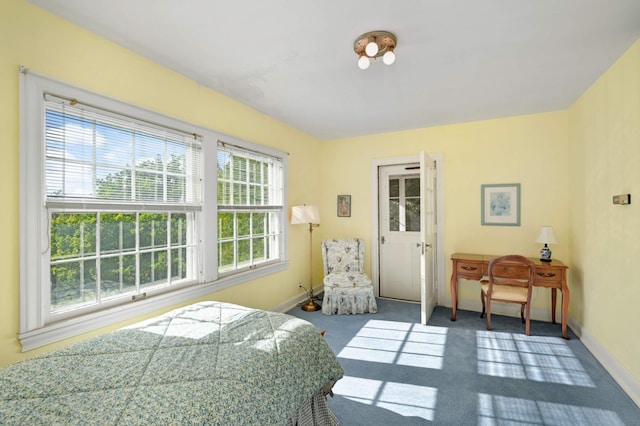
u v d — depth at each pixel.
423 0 1.64
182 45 2.10
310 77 2.60
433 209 3.99
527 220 3.64
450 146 4.04
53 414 0.97
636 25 1.86
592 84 2.74
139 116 2.20
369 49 1.93
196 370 1.24
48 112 1.75
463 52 2.19
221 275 2.98
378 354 2.71
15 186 1.61
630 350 2.12
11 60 1.59
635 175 2.06
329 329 3.30
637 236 2.04
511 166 3.71
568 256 3.44
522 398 2.05
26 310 1.64
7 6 1.58
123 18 1.79
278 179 3.87
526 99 3.14
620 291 2.26
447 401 2.03
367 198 4.61
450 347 2.84
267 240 3.70
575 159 3.20
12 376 1.17
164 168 2.42
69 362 1.28
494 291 3.26
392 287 4.58
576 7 1.70
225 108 3.00
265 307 3.56
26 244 1.64
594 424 1.80
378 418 1.87
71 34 1.83
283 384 1.35
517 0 1.64
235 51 2.18
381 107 3.36
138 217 2.25
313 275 4.63
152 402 1.05
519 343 2.91
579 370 2.41
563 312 3.02
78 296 1.90
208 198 2.78
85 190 1.92
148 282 2.32
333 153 4.85
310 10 1.72
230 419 1.10
